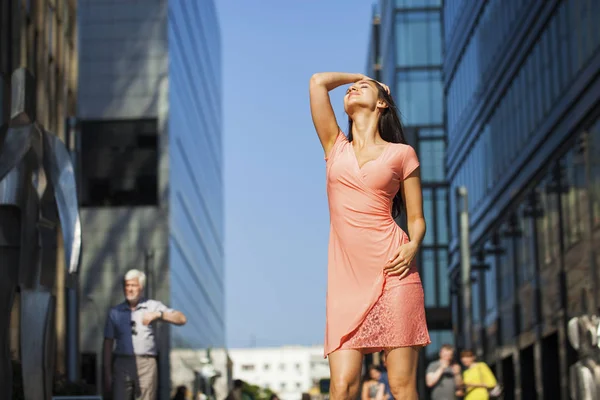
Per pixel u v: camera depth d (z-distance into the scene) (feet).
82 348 219.61
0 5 88.84
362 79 16.28
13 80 33.37
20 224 33.45
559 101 106.42
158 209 225.76
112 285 223.10
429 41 216.95
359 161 15.37
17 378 45.21
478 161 161.38
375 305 14.92
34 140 33.32
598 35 89.51
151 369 37.91
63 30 124.98
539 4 114.73
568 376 104.99
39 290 33.30
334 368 14.97
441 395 49.16
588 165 95.50
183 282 246.06
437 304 206.49
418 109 214.28
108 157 228.84
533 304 123.13
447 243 208.23
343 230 15.26
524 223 127.85
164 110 230.07
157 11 234.79
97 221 225.76
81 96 230.68
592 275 94.22
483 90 154.20
